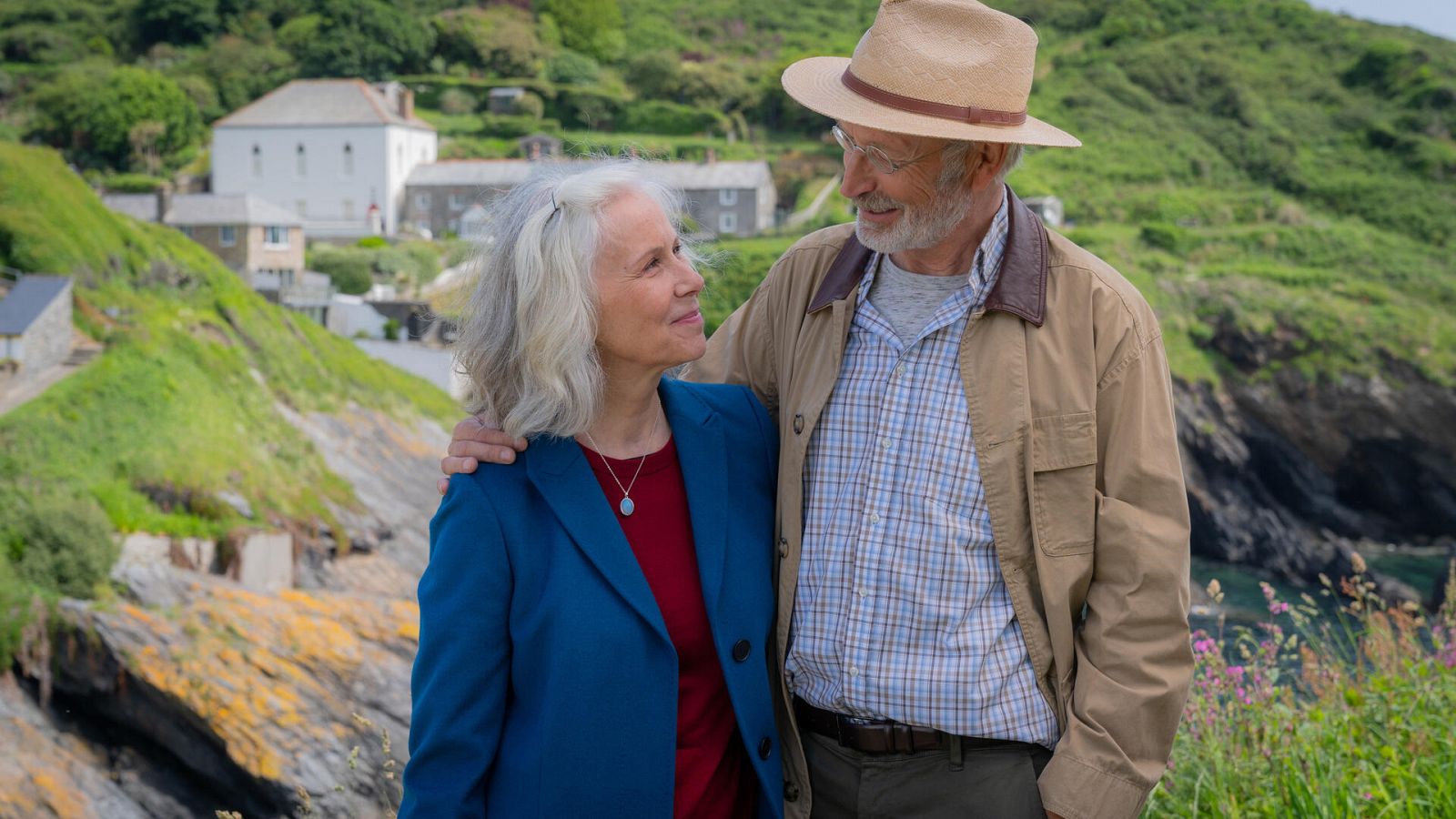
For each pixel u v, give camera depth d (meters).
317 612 20.03
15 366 27.11
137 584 20.48
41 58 86.38
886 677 1.77
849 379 1.86
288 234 57.00
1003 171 1.76
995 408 1.75
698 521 1.75
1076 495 1.74
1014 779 1.75
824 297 1.90
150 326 29.83
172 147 80.31
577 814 1.59
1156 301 52.88
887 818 1.81
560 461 1.69
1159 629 1.70
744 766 1.79
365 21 88.69
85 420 25.39
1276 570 43.50
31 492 22.33
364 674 18.36
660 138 82.56
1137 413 1.73
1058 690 1.76
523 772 1.60
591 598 1.63
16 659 18.20
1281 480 47.44
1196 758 2.77
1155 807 2.73
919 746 1.78
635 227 1.64
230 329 31.67
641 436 1.79
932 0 1.73
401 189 76.00
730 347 2.15
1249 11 86.00
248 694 17.20
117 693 17.81
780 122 85.88
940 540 1.75
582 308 1.62
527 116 84.69
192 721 17.02
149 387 27.33
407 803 1.61
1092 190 68.06
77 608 19.08
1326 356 48.66
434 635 1.62
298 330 33.66
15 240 31.27
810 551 1.84
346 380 32.75
